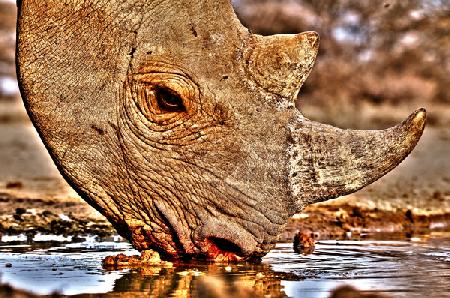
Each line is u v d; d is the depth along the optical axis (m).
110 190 11.36
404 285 11.03
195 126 11.02
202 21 10.95
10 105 66.94
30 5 11.12
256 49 10.88
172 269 11.61
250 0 52.28
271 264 12.50
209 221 11.05
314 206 19.89
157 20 10.99
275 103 10.87
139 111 11.11
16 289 10.62
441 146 39.88
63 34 11.07
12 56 62.50
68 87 11.09
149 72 10.99
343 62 57.38
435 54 57.25
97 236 16.05
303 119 10.89
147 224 11.45
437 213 19.53
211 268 11.49
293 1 54.03
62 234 16.20
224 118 10.91
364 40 56.94
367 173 10.69
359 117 50.28
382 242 15.57
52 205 19.41
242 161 10.91
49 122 11.12
